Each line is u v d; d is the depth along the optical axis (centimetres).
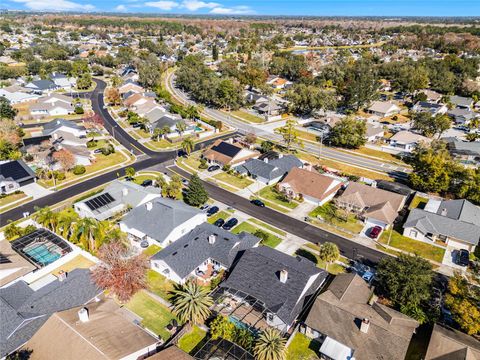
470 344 3981
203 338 4381
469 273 5266
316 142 11612
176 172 9188
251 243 5953
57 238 5931
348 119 11188
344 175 9162
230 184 8594
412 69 18188
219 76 18888
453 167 8150
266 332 4144
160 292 5144
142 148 10738
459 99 16000
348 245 6375
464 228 6391
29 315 4284
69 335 3838
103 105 15162
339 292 4716
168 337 4388
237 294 4788
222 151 9731
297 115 14450
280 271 4922
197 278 5409
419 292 4588
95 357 3581
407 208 7594
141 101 14625
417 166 8769
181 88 18412
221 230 6172
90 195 7844
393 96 17675
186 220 6344
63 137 10356
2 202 7556
